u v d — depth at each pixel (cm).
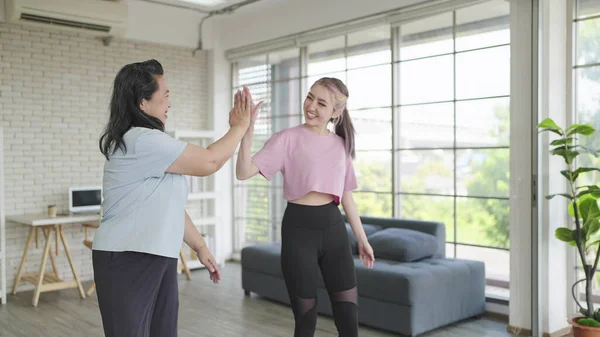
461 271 436
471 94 477
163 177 197
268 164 240
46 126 600
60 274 611
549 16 409
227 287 578
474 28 473
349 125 257
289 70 661
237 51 713
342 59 593
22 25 583
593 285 412
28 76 588
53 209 546
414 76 521
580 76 419
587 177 412
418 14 504
